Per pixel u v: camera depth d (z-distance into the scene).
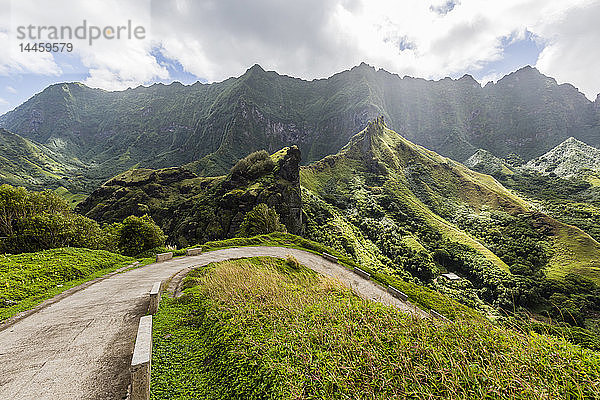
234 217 89.00
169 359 7.10
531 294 64.69
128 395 5.72
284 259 29.64
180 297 13.12
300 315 8.35
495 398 4.31
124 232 38.34
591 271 80.25
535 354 5.16
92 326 9.45
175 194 144.38
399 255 96.50
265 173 106.50
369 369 5.31
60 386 6.00
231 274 14.98
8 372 6.55
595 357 4.88
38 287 14.97
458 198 163.25
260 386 5.40
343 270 31.06
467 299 69.56
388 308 8.64
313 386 5.12
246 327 7.80
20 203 33.41
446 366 5.12
